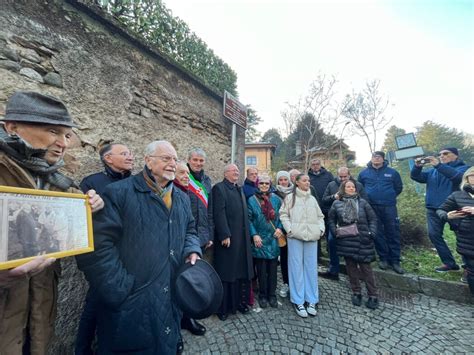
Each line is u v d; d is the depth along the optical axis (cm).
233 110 401
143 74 258
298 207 269
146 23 270
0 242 71
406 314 248
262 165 1736
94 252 111
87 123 198
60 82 179
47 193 87
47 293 105
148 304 121
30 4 163
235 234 247
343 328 222
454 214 249
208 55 388
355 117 1037
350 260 276
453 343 202
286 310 255
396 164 720
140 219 127
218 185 258
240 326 223
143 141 254
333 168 831
